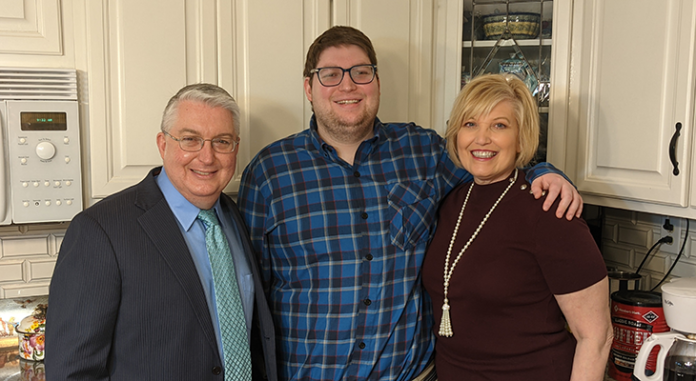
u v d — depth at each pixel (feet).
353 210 4.51
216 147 3.74
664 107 4.45
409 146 4.87
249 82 5.07
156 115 4.74
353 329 4.37
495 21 5.73
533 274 3.83
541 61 5.62
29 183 4.36
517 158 4.16
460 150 4.14
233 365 3.81
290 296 4.51
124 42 4.59
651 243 5.81
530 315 3.86
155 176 4.09
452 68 5.85
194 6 4.81
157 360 3.51
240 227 4.25
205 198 3.78
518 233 3.86
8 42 4.32
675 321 4.22
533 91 5.66
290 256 4.50
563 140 5.49
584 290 3.65
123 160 4.69
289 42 5.17
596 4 5.11
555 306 3.90
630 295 5.05
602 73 5.07
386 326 4.41
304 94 5.28
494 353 3.93
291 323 4.48
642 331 4.78
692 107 4.24
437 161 4.87
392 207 4.56
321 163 4.62
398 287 4.47
